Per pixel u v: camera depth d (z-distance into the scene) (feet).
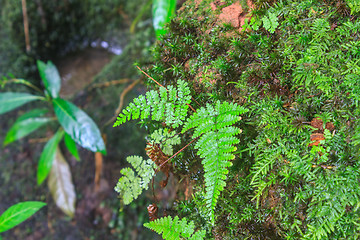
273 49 1.60
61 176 3.45
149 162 1.68
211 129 1.55
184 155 1.72
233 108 1.51
